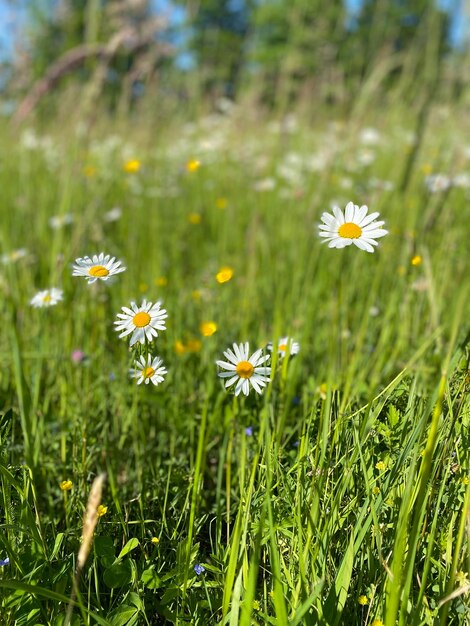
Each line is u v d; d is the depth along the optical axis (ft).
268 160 7.37
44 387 3.35
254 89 8.78
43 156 7.30
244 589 2.35
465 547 2.30
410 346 3.52
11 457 2.70
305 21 7.09
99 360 3.48
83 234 4.06
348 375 3.02
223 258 5.18
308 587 2.33
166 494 2.67
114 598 2.50
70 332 3.55
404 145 6.63
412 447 2.33
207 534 2.76
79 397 3.28
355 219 2.38
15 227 5.27
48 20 6.53
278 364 2.90
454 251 4.18
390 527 2.40
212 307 3.93
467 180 5.12
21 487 2.55
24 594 2.34
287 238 5.32
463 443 2.39
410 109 7.18
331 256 4.53
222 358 3.45
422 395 2.60
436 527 2.39
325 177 5.08
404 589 2.19
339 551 2.43
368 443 2.49
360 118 5.32
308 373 3.53
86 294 3.69
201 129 9.53
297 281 4.24
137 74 5.82
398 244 4.41
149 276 4.63
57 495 2.91
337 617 2.27
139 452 3.05
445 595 2.24
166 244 5.60
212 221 6.30
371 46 6.84
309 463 2.51
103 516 2.68
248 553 2.46
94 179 6.21
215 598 2.45
